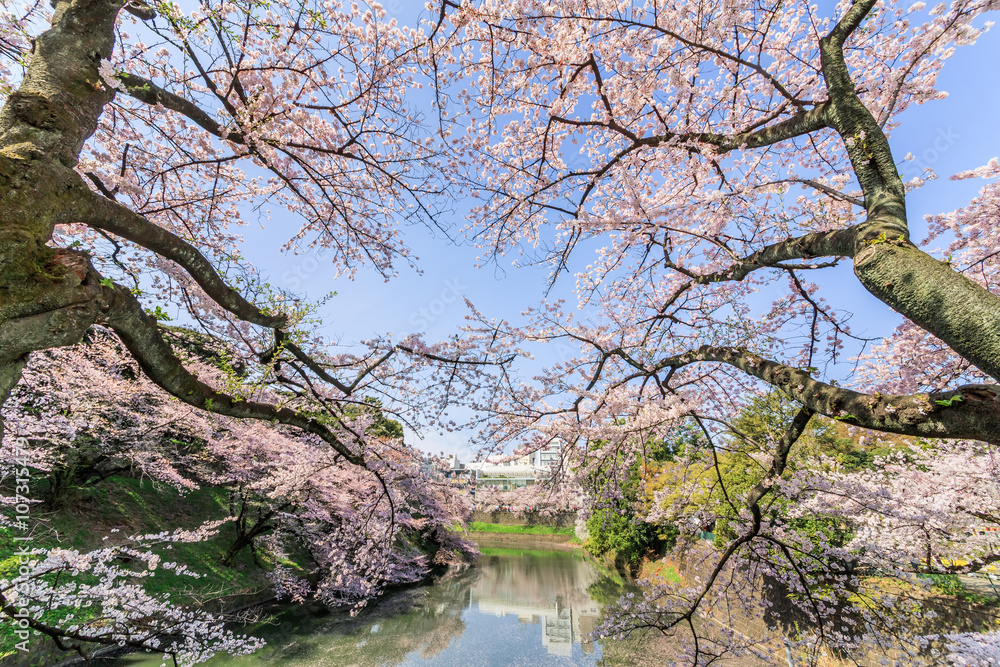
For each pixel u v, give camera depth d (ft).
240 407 12.61
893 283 7.14
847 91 10.00
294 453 36.65
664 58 15.31
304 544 44.65
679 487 24.82
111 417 31.48
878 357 22.88
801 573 17.74
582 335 22.43
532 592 59.82
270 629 35.32
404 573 51.31
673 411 17.66
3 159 6.31
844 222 16.94
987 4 12.26
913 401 7.47
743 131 14.14
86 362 28.09
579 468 23.21
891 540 19.79
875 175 9.16
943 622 21.85
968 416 6.57
